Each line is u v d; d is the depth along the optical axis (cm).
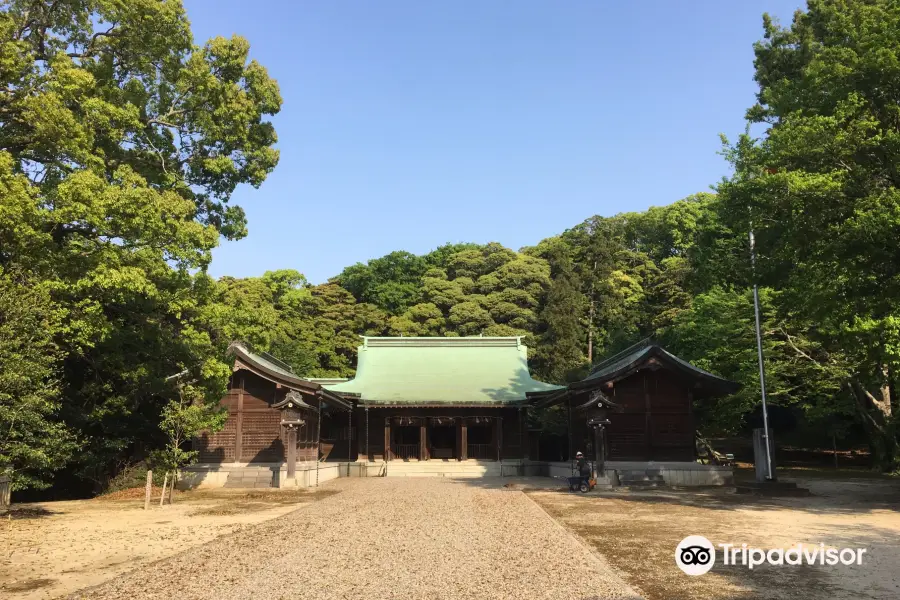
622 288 6066
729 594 783
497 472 3142
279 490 2234
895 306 1564
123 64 2228
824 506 1683
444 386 3488
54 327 1582
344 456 3291
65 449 1717
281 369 3011
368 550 1062
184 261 1959
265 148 2633
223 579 859
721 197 2039
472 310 5984
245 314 2308
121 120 1939
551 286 5825
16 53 1717
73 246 1738
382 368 3772
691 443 2352
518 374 3675
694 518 1452
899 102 1680
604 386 2384
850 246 1553
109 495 2177
